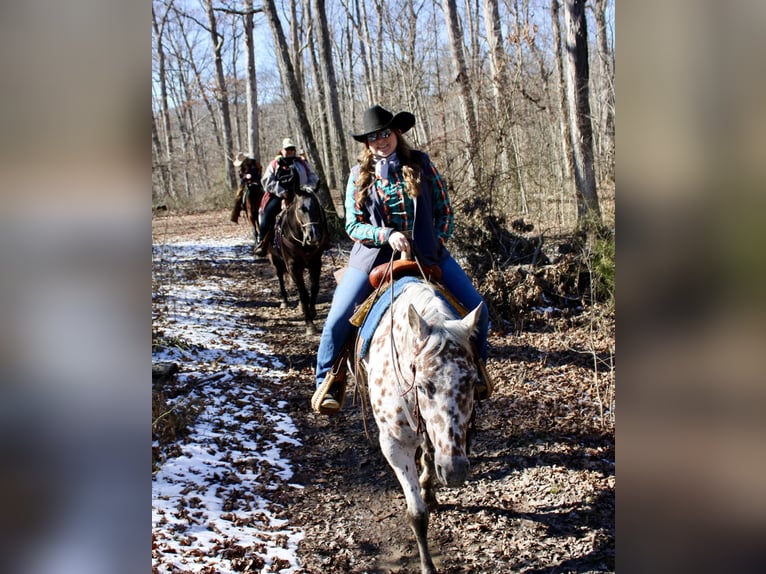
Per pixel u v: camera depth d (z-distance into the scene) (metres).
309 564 3.73
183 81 33.03
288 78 14.66
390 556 3.85
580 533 3.96
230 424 5.68
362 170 3.95
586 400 6.01
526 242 9.05
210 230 20.20
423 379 2.95
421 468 4.50
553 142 13.52
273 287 11.72
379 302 3.80
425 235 3.95
